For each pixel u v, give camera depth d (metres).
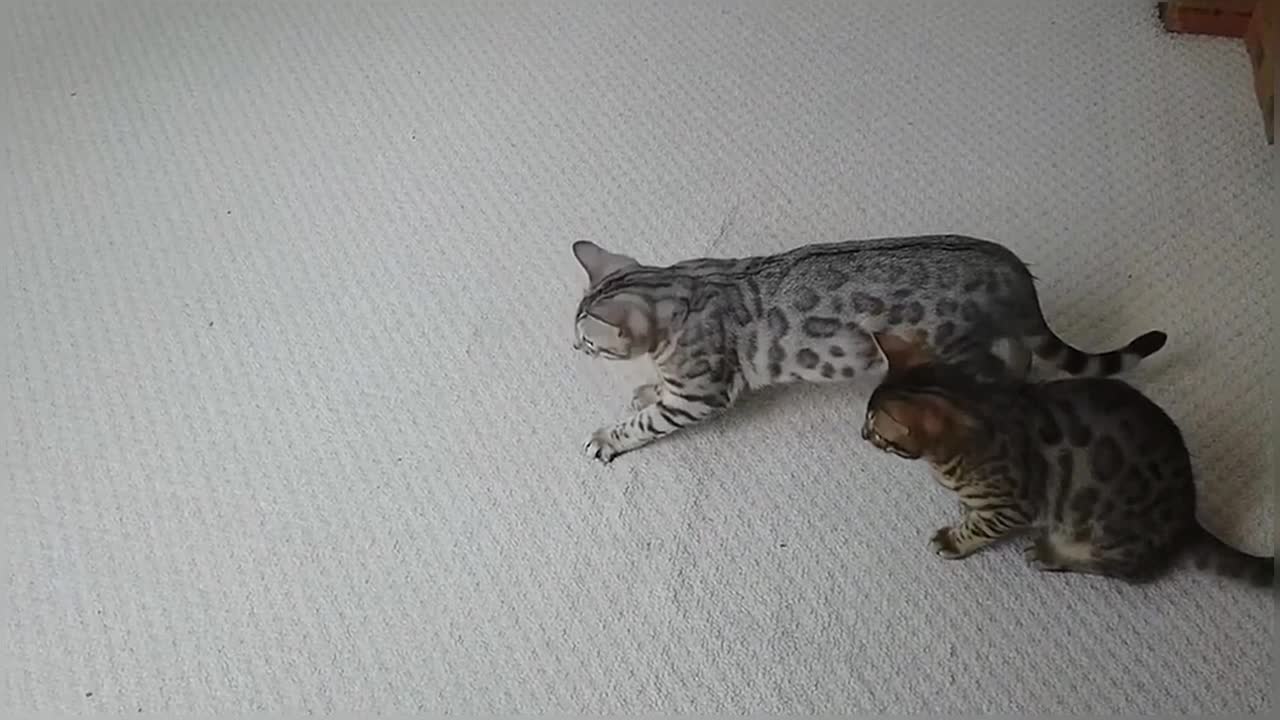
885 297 1.39
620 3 1.97
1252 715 1.29
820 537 1.43
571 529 1.46
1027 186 1.68
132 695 1.38
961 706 1.32
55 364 1.63
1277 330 1.52
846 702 1.33
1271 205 1.63
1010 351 1.38
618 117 1.82
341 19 2.00
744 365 1.44
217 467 1.53
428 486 1.50
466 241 1.71
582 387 1.56
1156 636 1.34
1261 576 1.32
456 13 1.99
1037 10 1.88
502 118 1.84
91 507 1.51
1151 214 1.64
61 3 2.06
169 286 1.69
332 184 1.79
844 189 1.71
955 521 1.42
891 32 1.88
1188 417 1.46
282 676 1.38
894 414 1.28
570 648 1.38
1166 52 1.81
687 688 1.35
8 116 1.91
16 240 1.76
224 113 1.89
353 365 1.60
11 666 1.40
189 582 1.45
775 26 1.91
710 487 1.47
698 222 1.69
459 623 1.40
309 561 1.45
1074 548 1.34
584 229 1.70
